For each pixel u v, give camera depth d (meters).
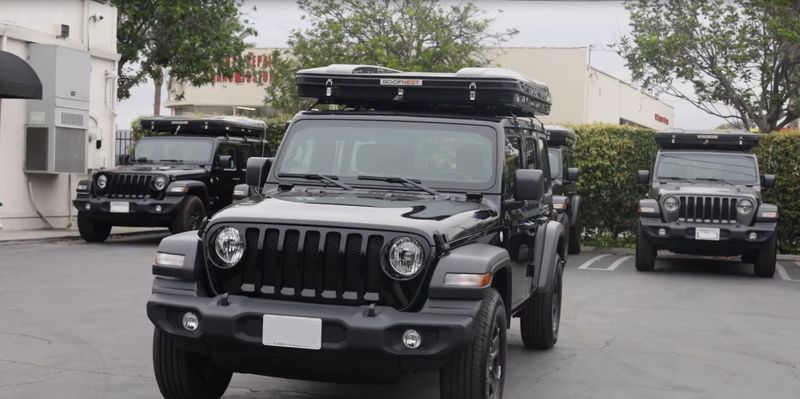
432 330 5.29
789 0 23.61
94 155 20.78
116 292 11.27
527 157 7.76
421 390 7.00
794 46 24.22
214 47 31.22
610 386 7.36
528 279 7.80
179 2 30.17
